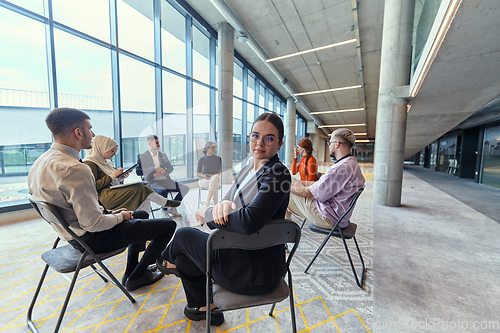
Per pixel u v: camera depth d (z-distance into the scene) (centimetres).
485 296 137
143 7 429
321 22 545
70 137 111
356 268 171
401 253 196
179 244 91
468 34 228
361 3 484
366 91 1039
